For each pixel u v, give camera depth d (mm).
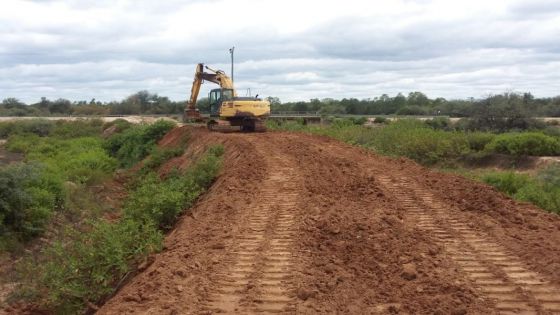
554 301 6566
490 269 7680
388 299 6578
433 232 9633
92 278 9047
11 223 15898
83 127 62125
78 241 10883
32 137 53031
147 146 36281
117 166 35062
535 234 9461
